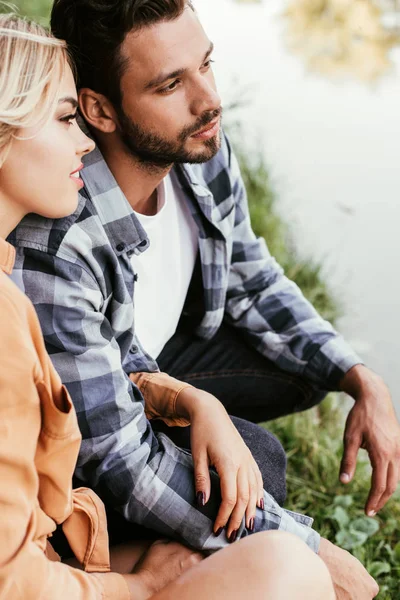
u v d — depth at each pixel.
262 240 2.40
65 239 1.72
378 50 5.14
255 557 1.50
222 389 2.40
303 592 1.49
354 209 3.95
